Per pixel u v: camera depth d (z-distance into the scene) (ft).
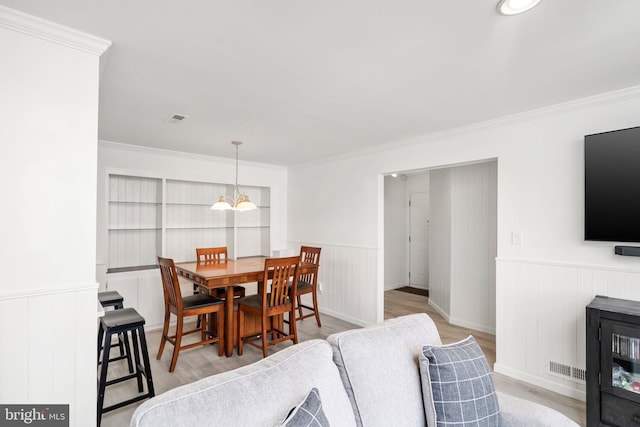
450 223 14.71
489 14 4.82
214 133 11.46
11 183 4.80
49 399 5.02
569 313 8.38
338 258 15.29
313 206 16.80
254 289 17.01
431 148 11.50
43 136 5.06
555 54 6.00
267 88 7.59
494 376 9.40
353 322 14.46
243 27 5.20
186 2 4.57
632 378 6.47
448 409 4.20
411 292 20.84
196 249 14.58
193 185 16.05
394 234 22.00
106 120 9.98
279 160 16.55
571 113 8.42
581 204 8.25
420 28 5.21
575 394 8.20
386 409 4.08
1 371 4.68
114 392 8.49
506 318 9.48
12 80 4.82
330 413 3.53
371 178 13.78
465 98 8.17
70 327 5.22
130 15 4.88
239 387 3.17
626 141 7.35
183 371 9.75
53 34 5.09
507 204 9.52
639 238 7.16
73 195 5.31
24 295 4.84
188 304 10.35
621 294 7.63
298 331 13.34
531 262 9.03
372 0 4.52
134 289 13.30
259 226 18.67
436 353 4.48
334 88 7.59
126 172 13.39
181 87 7.54
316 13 4.84
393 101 8.38
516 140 9.37
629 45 5.65
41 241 5.02
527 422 4.43
